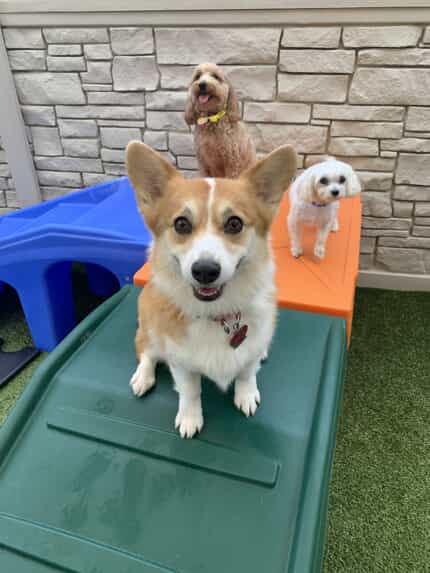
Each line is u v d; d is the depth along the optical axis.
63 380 1.68
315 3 2.51
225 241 1.25
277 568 1.10
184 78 2.91
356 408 2.23
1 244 2.43
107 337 1.92
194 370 1.38
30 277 2.49
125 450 1.42
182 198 1.29
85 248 2.33
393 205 3.04
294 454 1.37
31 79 3.14
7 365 2.56
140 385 1.60
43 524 1.22
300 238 2.29
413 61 2.57
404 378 2.41
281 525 1.19
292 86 2.79
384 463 1.93
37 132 3.37
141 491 1.30
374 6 2.46
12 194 3.79
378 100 2.71
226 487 1.29
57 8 2.83
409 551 1.59
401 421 2.15
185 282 1.30
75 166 3.46
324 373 1.65
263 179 1.37
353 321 2.91
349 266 2.22
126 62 2.94
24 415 1.53
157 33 2.79
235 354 1.36
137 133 3.20
